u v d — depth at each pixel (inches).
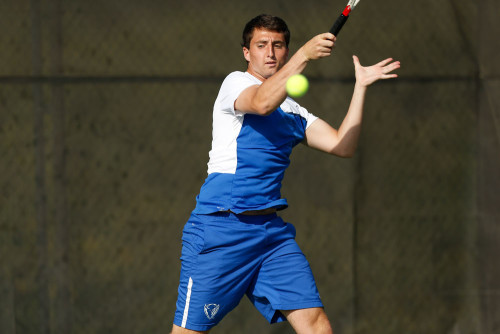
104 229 591.5
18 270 581.3
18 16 576.7
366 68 410.0
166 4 597.6
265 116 376.8
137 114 593.9
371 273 633.0
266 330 616.1
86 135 587.2
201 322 389.7
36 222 582.6
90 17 585.6
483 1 650.8
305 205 621.3
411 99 640.4
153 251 598.5
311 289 386.3
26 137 579.5
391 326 635.5
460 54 648.4
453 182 647.8
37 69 579.8
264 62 387.5
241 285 387.5
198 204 390.0
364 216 632.4
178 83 599.2
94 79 586.9
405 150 639.1
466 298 650.2
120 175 592.7
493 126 650.2
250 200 377.1
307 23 616.1
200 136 603.8
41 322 582.6
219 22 605.3
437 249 645.3
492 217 651.5
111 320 592.4
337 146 406.3
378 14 631.8
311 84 616.7
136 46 593.0
